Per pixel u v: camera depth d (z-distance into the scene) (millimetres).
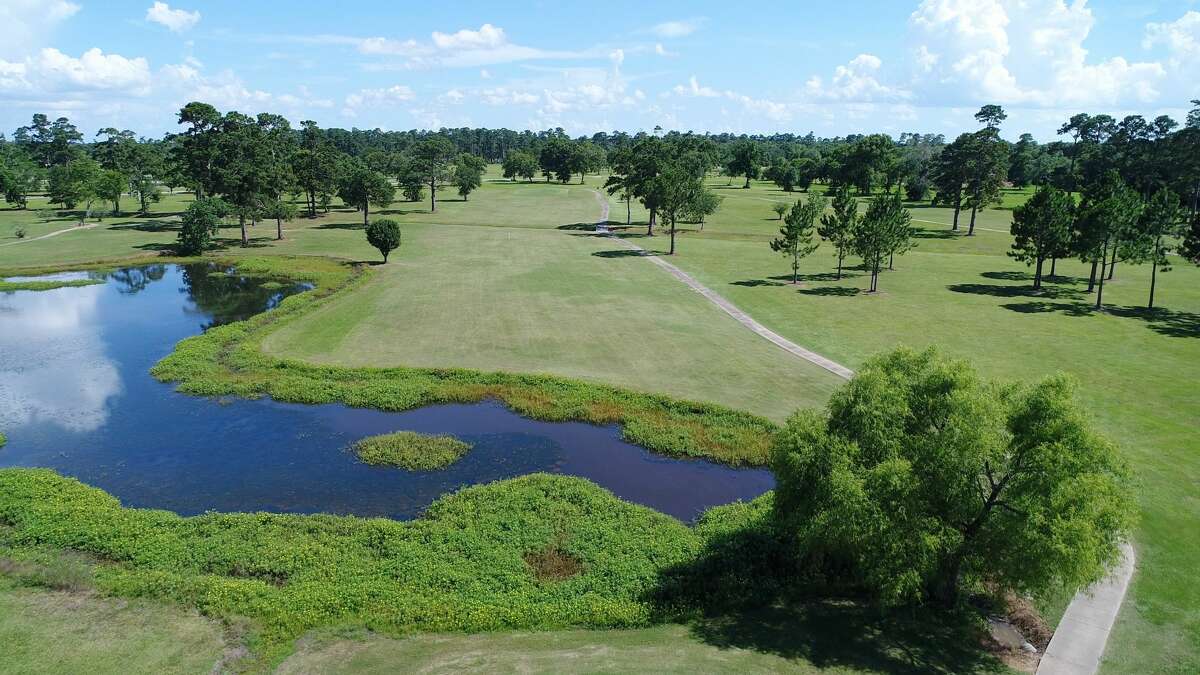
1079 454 19859
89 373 44969
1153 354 45719
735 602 22781
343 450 34375
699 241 96438
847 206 72750
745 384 41469
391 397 39750
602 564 24578
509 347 48469
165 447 34500
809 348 48000
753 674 19000
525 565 24562
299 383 41594
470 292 64438
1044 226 64938
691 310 58281
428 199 151000
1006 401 21531
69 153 165750
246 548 25156
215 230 87438
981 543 20781
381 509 29188
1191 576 23359
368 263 79125
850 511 20062
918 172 156875
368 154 169125
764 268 77438
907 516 20141
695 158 157125
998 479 22219
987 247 91500
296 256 83562
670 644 20516
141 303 63531
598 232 105062
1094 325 52875
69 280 72375
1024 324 53250
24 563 23953
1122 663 19562
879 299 62125
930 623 21625
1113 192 61375
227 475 31859
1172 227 58281
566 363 45344
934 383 21844
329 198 126188
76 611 21531
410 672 19125
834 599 23156
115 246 89750
